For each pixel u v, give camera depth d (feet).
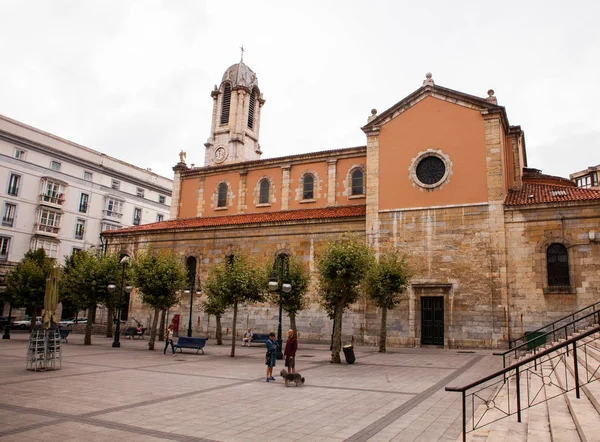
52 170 195.52
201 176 161.79
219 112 181.37
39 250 170.30
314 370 70.08
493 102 109.09
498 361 79.20
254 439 32.50
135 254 153.48
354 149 135.64
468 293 103.40
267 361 59.47
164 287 104.32
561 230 98.22
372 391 51.75
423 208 111.75
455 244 106.93
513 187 118.83
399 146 117.91
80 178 206.69
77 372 64.18
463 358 84.69
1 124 178.09
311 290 123.85
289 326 126.00
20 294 132.05
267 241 133.08
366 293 102.53
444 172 111.86
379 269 99.55
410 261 110.63
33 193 187.73
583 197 97.60
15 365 70.38
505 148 117.50
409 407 43.27
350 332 115.96
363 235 119.96
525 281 99.35
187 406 42.91
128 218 228.43
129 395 47.85
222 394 49.24
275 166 148.05
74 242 202.39
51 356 66.03
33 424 35.60
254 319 130.82
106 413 39.60
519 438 31.27
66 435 32.73
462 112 112.47
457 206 108.37
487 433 33.32
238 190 153.28
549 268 98.48
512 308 99.45
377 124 121.60
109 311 140.87
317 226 127.03
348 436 33.45
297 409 42.19
